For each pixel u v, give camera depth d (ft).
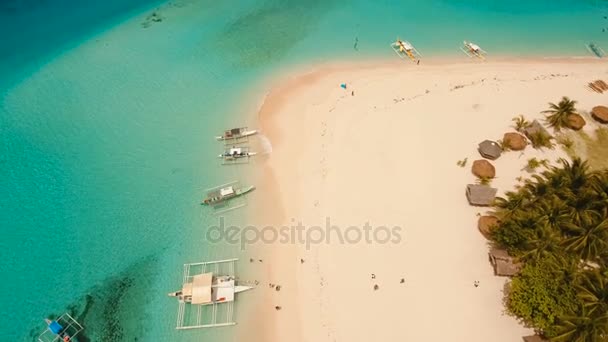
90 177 144.36
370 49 199.21
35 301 114.83
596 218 112.06
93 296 115.75
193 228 130.52
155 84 179.93
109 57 193.77
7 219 132.36
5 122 161.99
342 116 163.02
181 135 158.71
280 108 168.55
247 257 122.83
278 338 107.65
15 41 203.10
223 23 215.92
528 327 106.22
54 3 232.73
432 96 170.81
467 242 123.44
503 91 172.96
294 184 140.46
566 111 151.84
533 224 111.14
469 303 111.45
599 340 87.86
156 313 112.37
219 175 144.66
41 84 179.01
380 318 109.50
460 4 232.94
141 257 123.95
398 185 138.00
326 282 116.57
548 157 145.79
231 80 182.91
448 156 146.51
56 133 158.81
